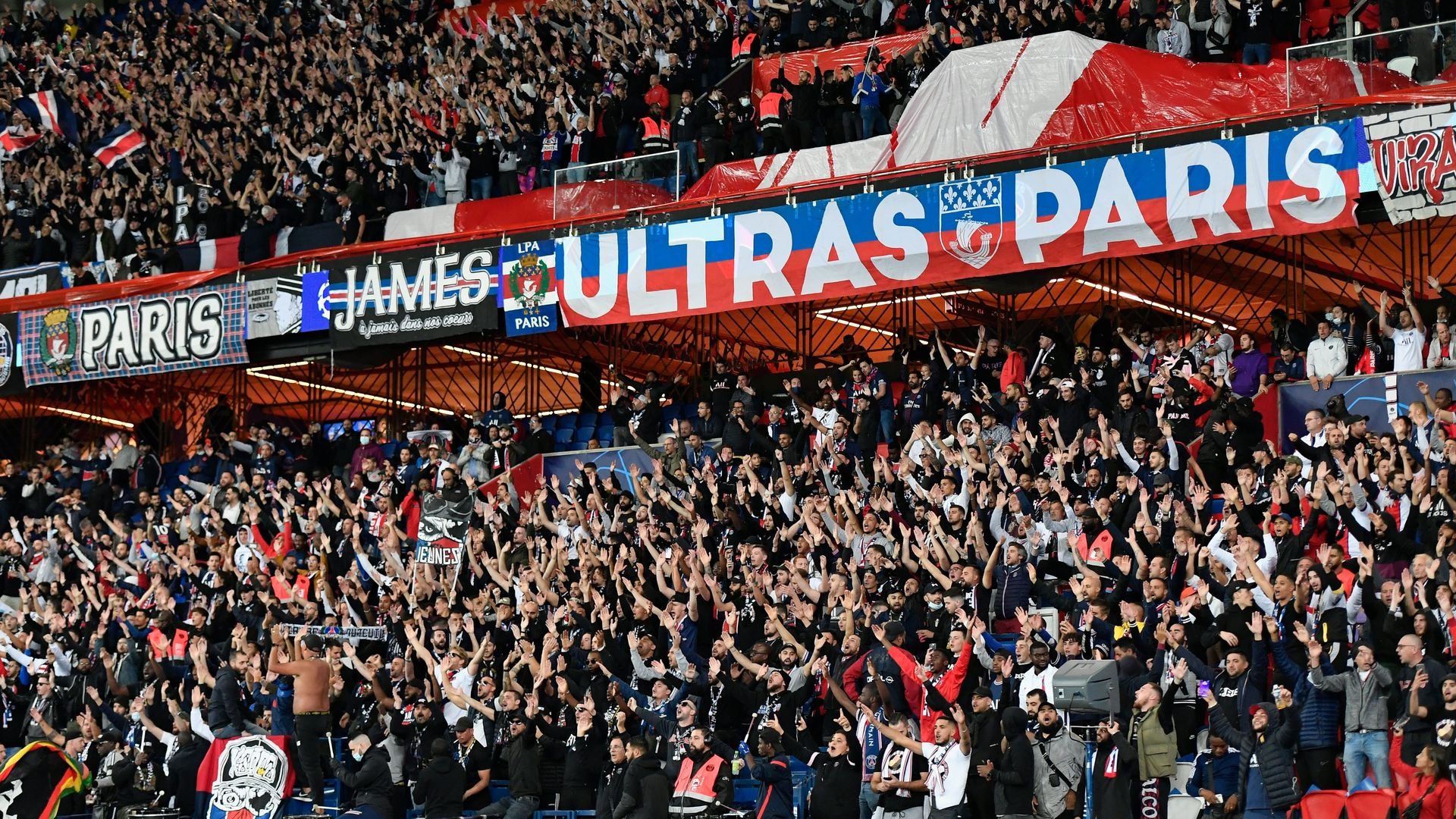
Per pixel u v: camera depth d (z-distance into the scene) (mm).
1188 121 22516
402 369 32125
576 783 18844
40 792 20594
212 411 31125
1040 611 18984
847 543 20719
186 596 25562
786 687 18328
